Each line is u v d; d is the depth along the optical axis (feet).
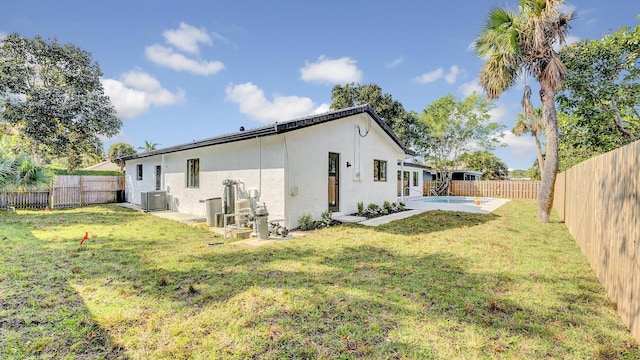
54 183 46.19
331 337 8.75
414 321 9.68
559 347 8.29
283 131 23.88
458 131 84.79
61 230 25.53
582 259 16.98
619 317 10.08
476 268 15.25
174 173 40.73
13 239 21.39
